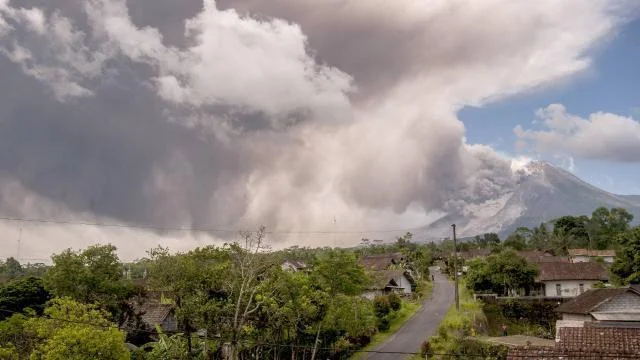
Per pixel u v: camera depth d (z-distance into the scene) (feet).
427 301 258.57
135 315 145.69
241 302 118.93
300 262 321.52
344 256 148.15
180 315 111.14
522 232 522.06
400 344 163.12
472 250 474.08
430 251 513.45
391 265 327.26
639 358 75.31
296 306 121.39
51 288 142.61
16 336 90.74
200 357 118.73
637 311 144.25
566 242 456.86
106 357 83.66
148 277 112.88
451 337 152.76
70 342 81.15
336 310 134.00
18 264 292.40
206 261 118.73
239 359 128.36
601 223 489.67
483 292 244.42
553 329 195.93
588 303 154.40
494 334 192.34
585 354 78.43
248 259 121.60
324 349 140.15
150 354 122.72
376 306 192.95
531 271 236.43
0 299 166.61
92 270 140.15
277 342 128.57
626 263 215.51
